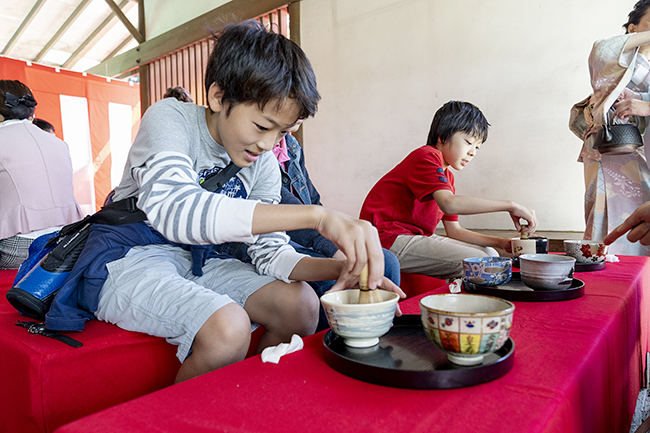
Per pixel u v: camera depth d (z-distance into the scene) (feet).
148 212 2.74
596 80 7.59
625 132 7.29
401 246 6.59
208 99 3.32
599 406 2.05
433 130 6.96
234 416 1.45
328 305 2.08
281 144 6.59
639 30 7.54
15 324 3.53
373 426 1.35
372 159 15.01
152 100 21.70
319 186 16.33
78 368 2.93
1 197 7.05
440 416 1.39
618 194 7.98
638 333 3.67
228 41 3.10
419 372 1.61
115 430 1.40
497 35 12.44
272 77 2.87
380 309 2.01
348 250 2.32
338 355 1.82
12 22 23.57
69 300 3.40
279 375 1.80
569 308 2.77
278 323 3.53
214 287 3.78
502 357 1.77
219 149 3.63
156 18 21.47
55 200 7.52
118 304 3.28
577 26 11.25
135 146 3.34
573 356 1.90
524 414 1.37
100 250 3.43
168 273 3.36
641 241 4.45
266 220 2.52
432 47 13.58
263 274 3.70
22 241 7.14
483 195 12.86
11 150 7.13
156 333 3.10
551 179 11.81
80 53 25.90
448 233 7.32
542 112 11.84
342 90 15.53
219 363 2.74
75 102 20.51
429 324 1.82
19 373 2.94
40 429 2.78
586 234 8.53
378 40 14.62
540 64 11.81
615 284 3.56
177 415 1.48
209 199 2.62
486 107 12.73
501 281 3.30
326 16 15.71
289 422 1.39
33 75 19.27
